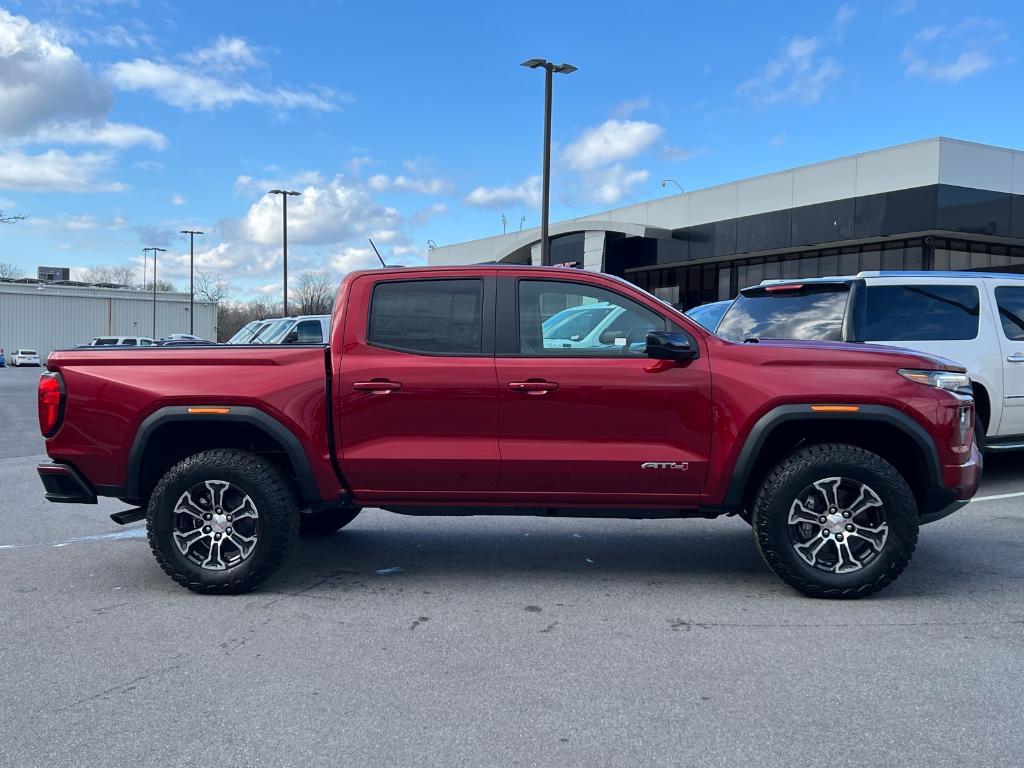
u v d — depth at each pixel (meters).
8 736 3.09
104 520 7.05
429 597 4.80
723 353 4.70
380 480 4.80
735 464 4.62
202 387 4.75
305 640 4.09
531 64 20.77
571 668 3.73
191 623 4.35
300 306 74.31
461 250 43.38
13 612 4.54
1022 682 3.54
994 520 6.64
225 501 4.83
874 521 4.60
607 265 31.53
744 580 5.14
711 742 3.03
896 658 3.82
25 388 28.34
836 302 7.59
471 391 4.70
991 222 21.73
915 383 4.60
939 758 2.91
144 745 3.02
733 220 26.47
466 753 2.96
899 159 21.66
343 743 3.04
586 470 4.68
